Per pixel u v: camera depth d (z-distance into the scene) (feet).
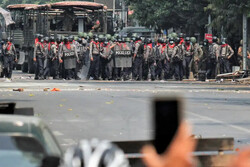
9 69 297.33
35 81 273.13
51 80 287.28
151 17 445.78
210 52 316.60
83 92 193.98
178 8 419.95
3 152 34.04
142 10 451.53
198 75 306.76
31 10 368.27
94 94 184.96
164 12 428.56
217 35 401.90
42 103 153.28
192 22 415.23
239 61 329.11
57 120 119.55
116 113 132.26
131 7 460.14
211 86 241.35
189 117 128.06
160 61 309.42
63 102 155.94
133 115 128.67
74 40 303.68
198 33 427.74
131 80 308.60
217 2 316.81
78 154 23.68
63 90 202.49
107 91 199.72
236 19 333.21
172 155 19.93
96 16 356.38
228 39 357.61
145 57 307.99
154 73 307.99
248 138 97.91
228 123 118.21
